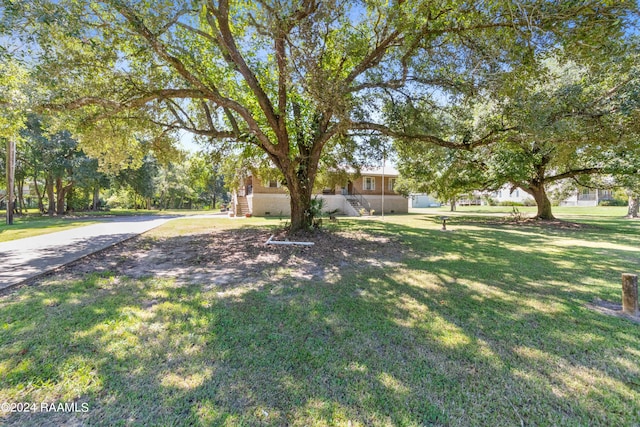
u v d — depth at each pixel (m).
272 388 2.15
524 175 13.12
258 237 9.29
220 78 8.44
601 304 3.87
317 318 3.37
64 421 1.82
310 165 9.29
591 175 14.93
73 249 7.18
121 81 6.38
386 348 2.73
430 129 7.48
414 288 4.48
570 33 4.75
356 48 6.59
